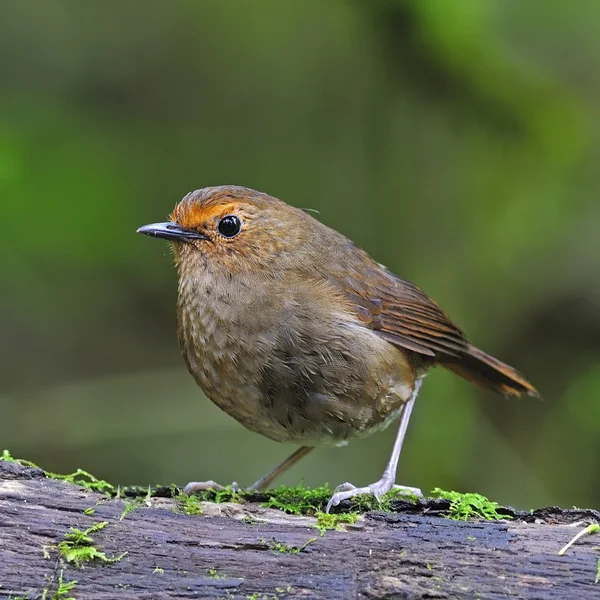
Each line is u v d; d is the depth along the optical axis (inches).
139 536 230.4
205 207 297.7
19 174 512.1
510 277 549.6
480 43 535.8
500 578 225.5
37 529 227.1
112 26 572.1
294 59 572.7
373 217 542.0
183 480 495.8
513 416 563.5
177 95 572.7
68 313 537.6
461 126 546.0
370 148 546.6
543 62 579.5
